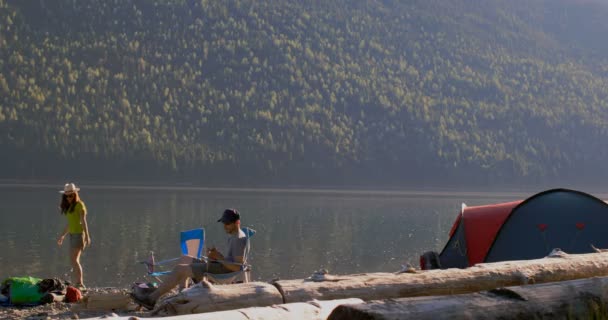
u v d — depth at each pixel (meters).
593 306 3.61
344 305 3.08
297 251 23.00
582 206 10.84
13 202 51.81
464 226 11.73
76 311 7.96
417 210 58.25
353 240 27.75
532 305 3.44
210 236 27.39
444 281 6.47
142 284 7.77
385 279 6.28
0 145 161.12
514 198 113.75
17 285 8.71
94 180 160.25
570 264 7.23
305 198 84.25
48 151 161.88
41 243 22.64
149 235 26.98
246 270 7.82
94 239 24.69
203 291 5.57
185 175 171.75
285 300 5.77
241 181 181.12
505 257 11.14
